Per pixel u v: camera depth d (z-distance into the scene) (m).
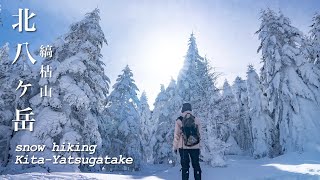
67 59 19.52
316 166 10.08
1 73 21.83
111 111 33.66
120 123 33.44
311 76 24.42
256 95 33.12
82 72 19.30
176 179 6.89
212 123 16.55
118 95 34.78
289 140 23.95
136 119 34.81
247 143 44.56
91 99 20.08
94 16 23.02
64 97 18.58
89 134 20.41
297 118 23.81
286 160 17.77
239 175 7.16
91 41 22.45
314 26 29.98
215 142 15.27
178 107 29.30
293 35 26.05
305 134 23.08
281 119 25.48
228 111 17.86
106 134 30.28
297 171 8.55
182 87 29.30
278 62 25.34
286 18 26.47
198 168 5.48
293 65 25.41
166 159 37.62
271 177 6.85
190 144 5.48
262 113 32.16
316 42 29.17
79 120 20.53
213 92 17.47
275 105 26.08
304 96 23.95
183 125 5.61
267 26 27.27
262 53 27.47
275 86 25.11
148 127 58.50
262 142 31.17
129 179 6.70
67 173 6.81
